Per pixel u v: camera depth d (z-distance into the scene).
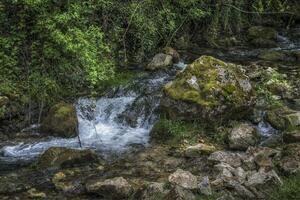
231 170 7.41
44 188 7.34
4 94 10.12
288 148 7.92
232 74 9.90
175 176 7.11
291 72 12.41
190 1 13.56
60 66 10.60
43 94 10.28
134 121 10.20
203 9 14.44
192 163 8.09
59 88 10.62
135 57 12.85
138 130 10.00
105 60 10.48
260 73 11.53
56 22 10.06
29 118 9.96
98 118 10.33
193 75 9.83
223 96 9.50
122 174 7.77
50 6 10.36
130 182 7.40
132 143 9.32
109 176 7.70
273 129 9.54
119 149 9.02
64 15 9.87
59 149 8.30
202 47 14.52
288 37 16.16
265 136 9.26
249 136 8.82
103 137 9.66
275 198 6.42
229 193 6.65
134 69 12.31
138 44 12.98
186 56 13.47
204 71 9.89
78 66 10.70
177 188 6.50
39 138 9.47
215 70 9.90
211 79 9.73
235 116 9.68
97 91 10.88
